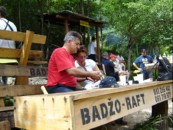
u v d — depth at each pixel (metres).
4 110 3.24
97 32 12.09
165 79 4.53
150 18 14.11
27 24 13.26
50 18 11.05
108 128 3.81
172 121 5.23
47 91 3.45
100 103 2.44
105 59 9.00
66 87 3.38
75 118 2.13
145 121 5.05
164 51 17.06
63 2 14.27
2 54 3.48
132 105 3.03
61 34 14.03
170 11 13.45
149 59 9.77
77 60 4.50
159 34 14.92
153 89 3.79
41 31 12.68
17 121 2.46
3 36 3.38
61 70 3.27
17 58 3.69
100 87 3.49
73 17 10.53
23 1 12.80
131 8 15.03
